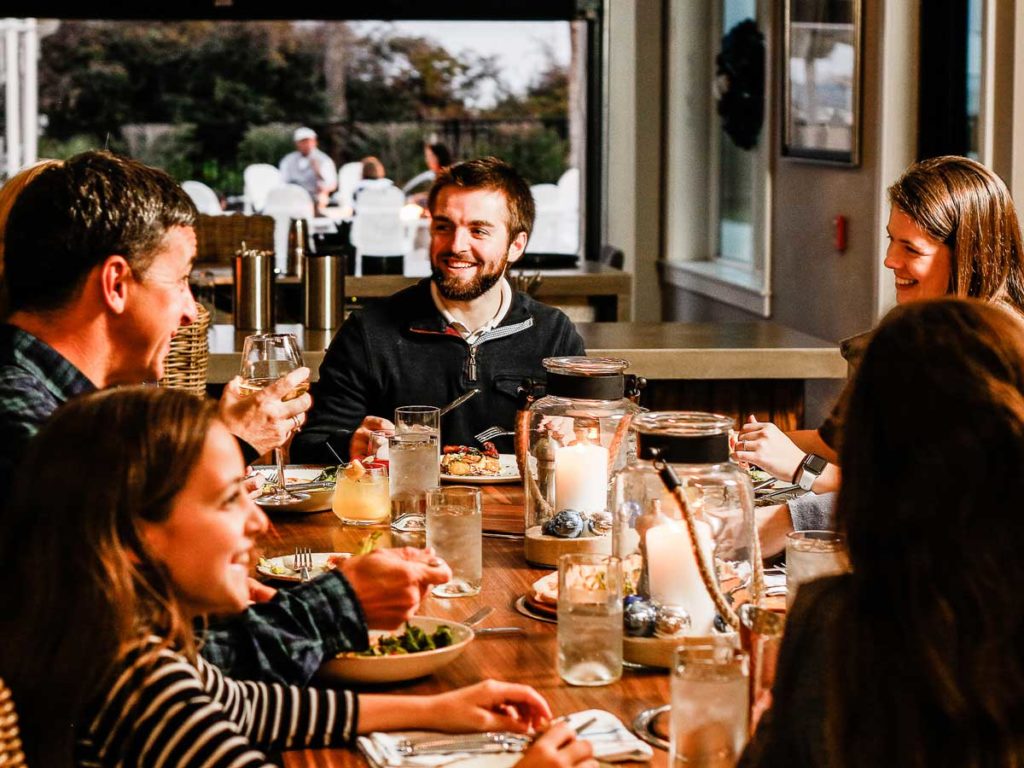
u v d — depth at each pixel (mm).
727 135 7016
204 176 8477
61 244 1802
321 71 8430
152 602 1315
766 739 1192
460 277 3061
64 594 1277
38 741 1286
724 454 1721
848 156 5305
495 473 2740
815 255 5789
